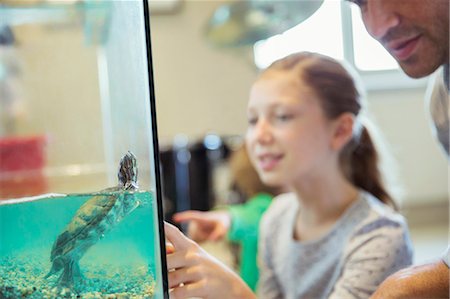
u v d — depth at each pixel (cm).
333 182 90
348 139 89
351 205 90
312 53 86
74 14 94
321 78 85
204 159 163
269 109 89
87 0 90
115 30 70
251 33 169
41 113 92
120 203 44
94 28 92
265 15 147
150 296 44
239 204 132
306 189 92
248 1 167
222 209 133
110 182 61
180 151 162
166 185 156
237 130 164
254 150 96
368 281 78
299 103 86
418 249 120
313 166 89
